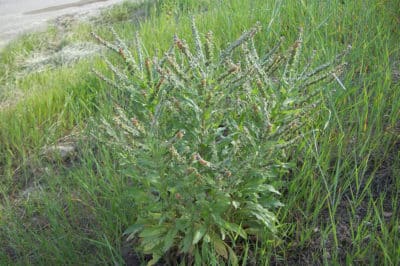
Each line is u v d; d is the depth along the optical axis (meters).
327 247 2.99
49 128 4.81
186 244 2.74
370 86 3.98
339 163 3.33
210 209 2.72
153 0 8.79
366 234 2.93
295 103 2.95
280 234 3.09
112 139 2.98
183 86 2.66
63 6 10.64
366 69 4.20
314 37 4.55
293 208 3.22
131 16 8.68
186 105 2.75
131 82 2.87
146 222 2.92
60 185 3.95
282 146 2.75
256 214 2.81
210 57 2.78
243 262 2.79
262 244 2.95
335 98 3.72
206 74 2.71
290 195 3.24
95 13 9.34
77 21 9.05
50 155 4.50
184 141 2.80
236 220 3.02
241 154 2.84
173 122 2.78
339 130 3.61
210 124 2.81
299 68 4.04
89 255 3.27
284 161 3.37
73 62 6.90
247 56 2.98
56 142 4.68
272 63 2.94
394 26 4.71
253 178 2.83
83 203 3.58
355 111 3.72
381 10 4.95
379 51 4.27
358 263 2.83
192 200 2.75
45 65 7.14
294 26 5.09
